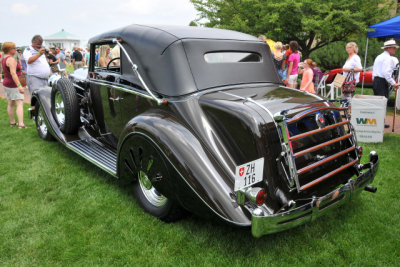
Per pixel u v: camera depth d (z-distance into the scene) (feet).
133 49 10.67
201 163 7.86
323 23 37.47
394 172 13.55
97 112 13.55
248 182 7.24
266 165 7.72
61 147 16.74
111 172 10.88
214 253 8.33
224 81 9.89
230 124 8.05
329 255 8.28
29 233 9.27
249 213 7.38
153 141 8.58
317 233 9.30
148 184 9.68
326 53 46.80
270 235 9.14
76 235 9.16
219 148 8.13
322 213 7.97
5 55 19.51
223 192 7.54
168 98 9.27
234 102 8.25
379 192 11.78
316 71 35.09
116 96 11.72
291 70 23.90
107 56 13.19
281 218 7.16
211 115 8.45
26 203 10.97
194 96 9.01
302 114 8.01
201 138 8.28
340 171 9.76
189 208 8.31
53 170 13.75
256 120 7.61
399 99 28.60
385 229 9.45
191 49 9.61
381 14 40.47
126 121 11.39
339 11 37.29
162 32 10.12
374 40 45.16
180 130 8.47
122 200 11.16
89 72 13.88
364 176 9.06
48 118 14.87
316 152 8.84
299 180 8.35
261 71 11.14
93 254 8.37
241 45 10.82
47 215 10.16
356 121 18.04
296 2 38.55
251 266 7.91
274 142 7.80
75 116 13.79
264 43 11.72
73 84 14.60
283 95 9.25
